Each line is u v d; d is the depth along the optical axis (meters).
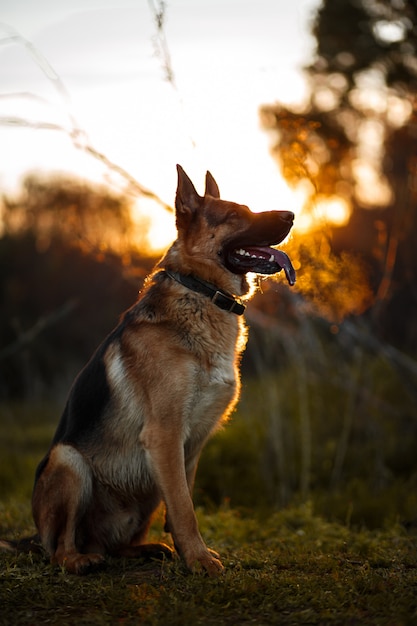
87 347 18.84
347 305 7.11
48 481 4.29
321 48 11.61
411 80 10.36
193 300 4.32
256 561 4.29
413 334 9.70
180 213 4.57
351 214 12.53
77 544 4.38
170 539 5.21
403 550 4.80
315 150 7.90
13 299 19.44
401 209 8.04
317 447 8.66
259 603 3.43
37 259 20.73
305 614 3.24
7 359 16.30
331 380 8.61
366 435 8.96
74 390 4.56
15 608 3.42
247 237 4.45
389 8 10.21
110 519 4.43
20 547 4.47
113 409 4.30
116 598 3.47
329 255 7.07
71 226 9.13
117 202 14.12
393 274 9.93
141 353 4.24
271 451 8.44
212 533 5.68
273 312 8.65
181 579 3.81
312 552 4.68
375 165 12.60
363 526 6.29
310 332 8.59
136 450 4.30
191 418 4.29
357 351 8.27
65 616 3.32
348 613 3.24
